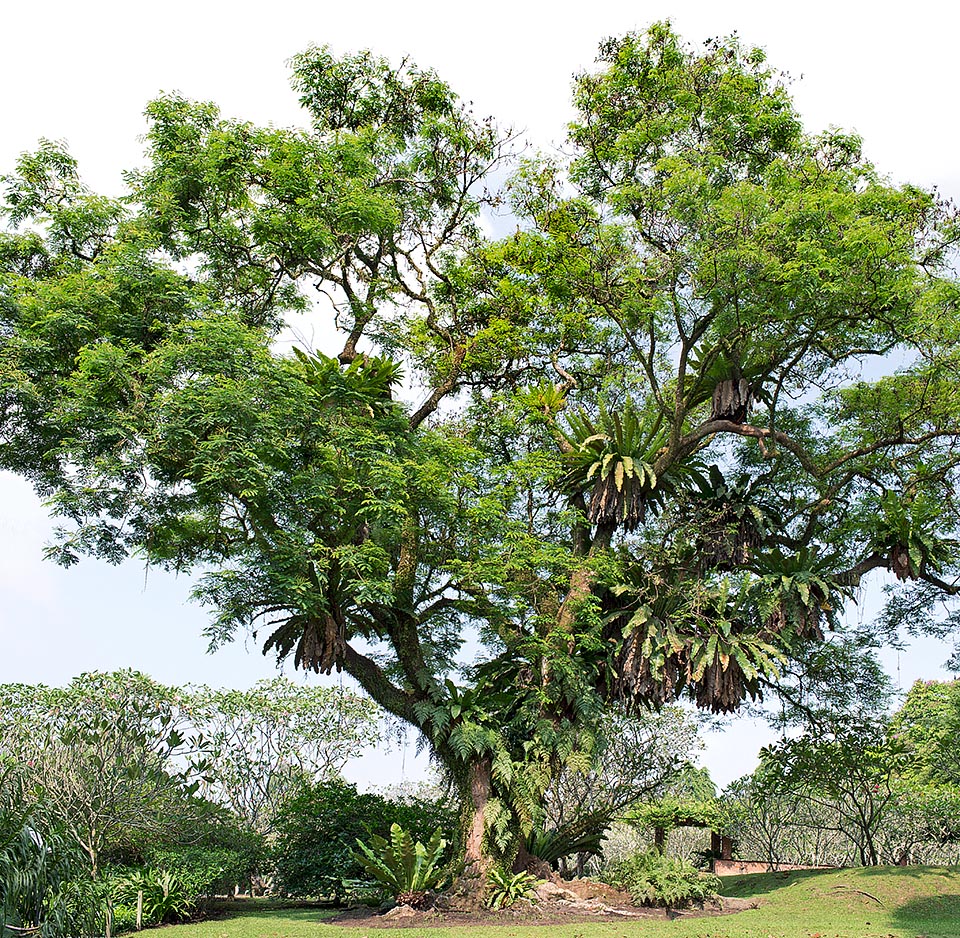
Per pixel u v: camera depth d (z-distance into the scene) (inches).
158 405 577.6
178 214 731.4
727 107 811.4
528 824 673.0
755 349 756.0
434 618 789.9
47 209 682.8
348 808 751.1
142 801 582.2
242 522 630.5
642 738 1004.6
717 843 902.4
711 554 770.8
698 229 676.7
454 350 856.9
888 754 859.4
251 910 669.3
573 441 786.2
